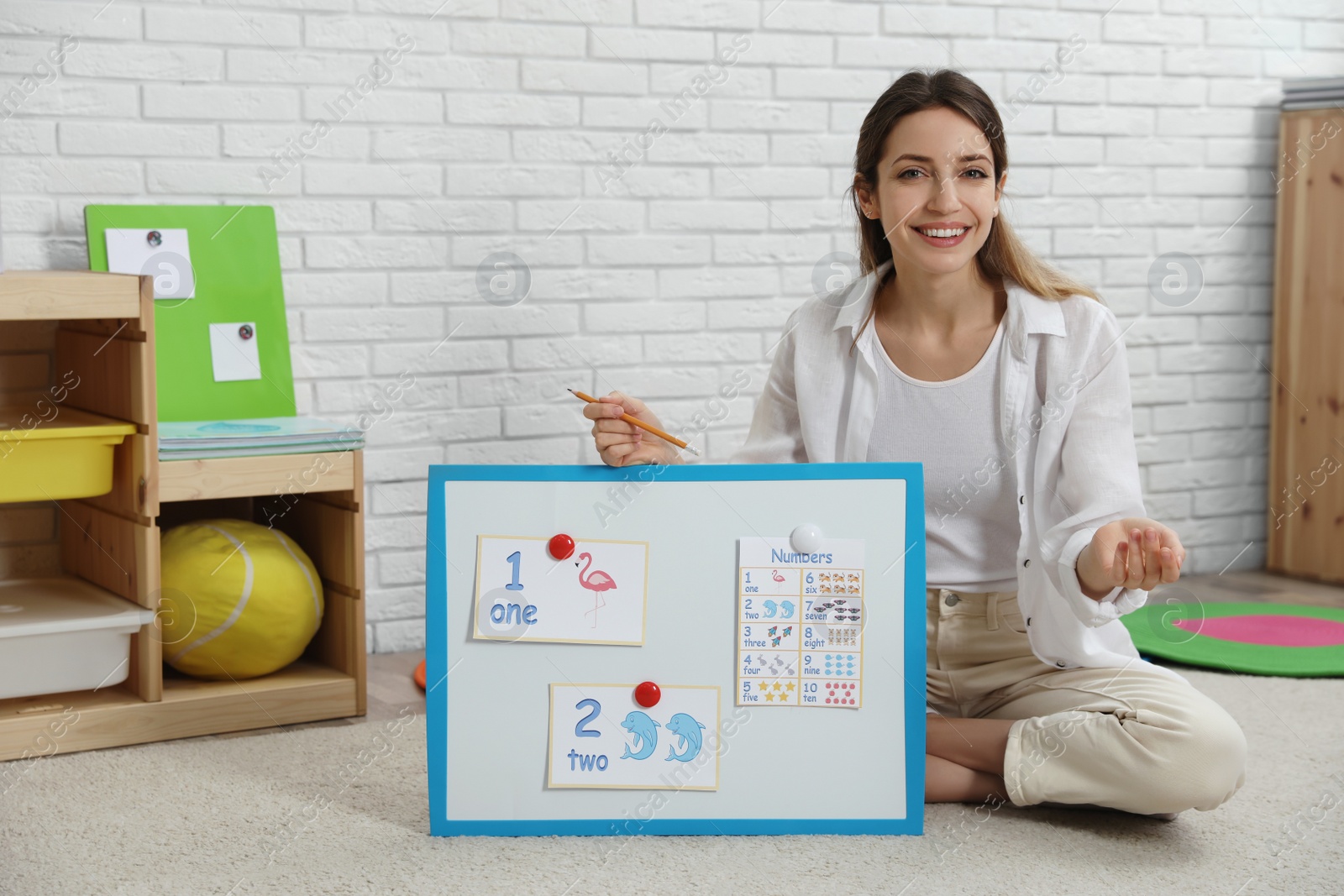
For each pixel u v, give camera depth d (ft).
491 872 4.43
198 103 7.06
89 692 6.27
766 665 4.80
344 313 7.49
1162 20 9.17
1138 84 9.16
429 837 4.76
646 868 4.45
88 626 5.95
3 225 6.70
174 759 5.80
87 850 4.67
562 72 7.81
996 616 5.19
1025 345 5.05
